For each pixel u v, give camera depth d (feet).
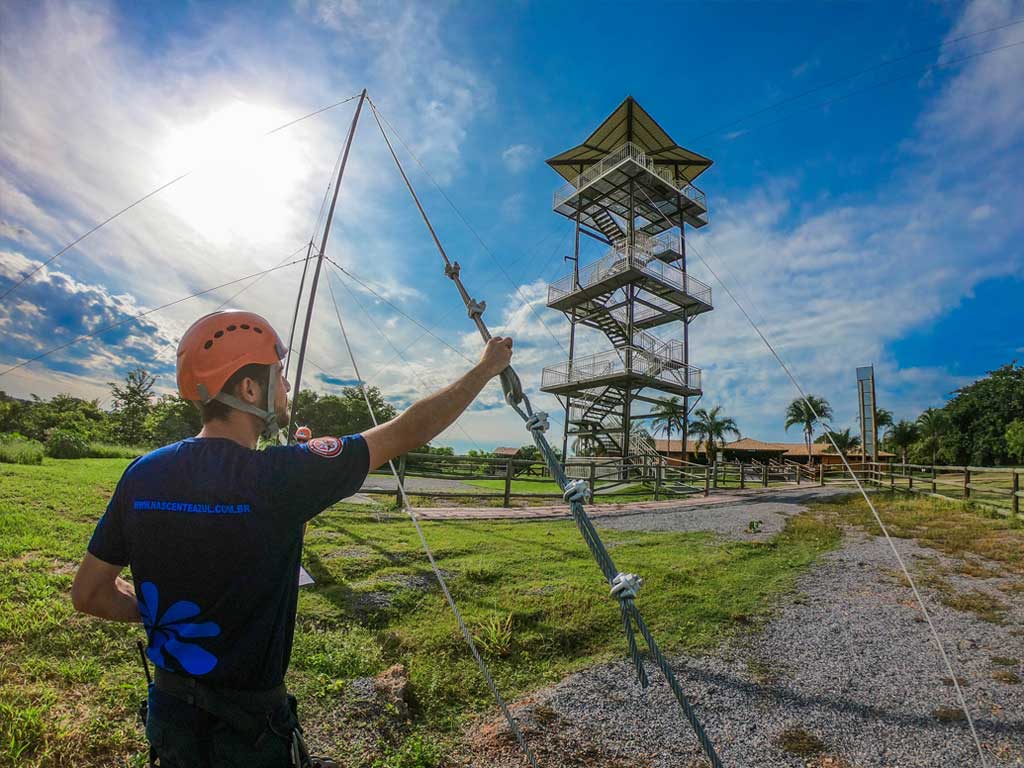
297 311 18.19
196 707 3.70
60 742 9.20
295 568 4.15
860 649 17.15
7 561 16.25
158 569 3.67
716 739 12.23
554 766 11.05
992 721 13.08
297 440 18.25
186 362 4.09
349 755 10.59
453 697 13.46
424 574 20.56
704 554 28.30
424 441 4.34
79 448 59.41
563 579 21.74
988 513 44.62
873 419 81.25
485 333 5.13
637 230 96.53
